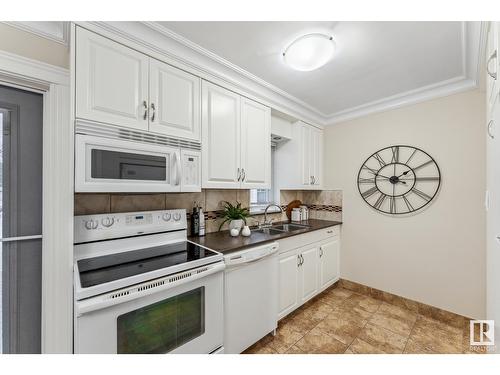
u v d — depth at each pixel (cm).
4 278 133
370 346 182
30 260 140
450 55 169
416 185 236
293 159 280
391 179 252
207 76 178
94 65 124
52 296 137
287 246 215
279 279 206
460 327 208
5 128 133
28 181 139
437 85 214
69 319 140
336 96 244
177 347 129
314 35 145
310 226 263
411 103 238
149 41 143
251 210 274
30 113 140
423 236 231
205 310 141
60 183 140
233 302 162
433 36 147
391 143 254
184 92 163
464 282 208
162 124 150
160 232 169
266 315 185
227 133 193
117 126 131
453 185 214
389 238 254
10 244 134
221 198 232
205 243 178
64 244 140
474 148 204
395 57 172
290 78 205
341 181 297
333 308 241
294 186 279
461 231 210
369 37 149
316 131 304
